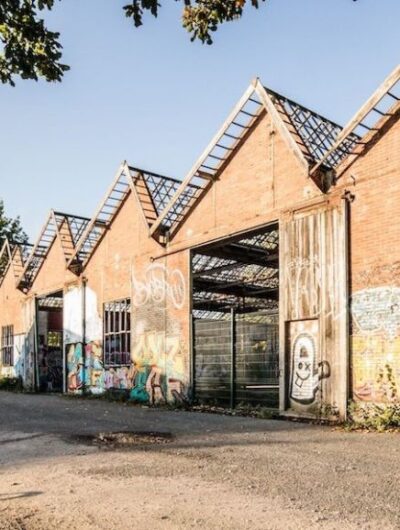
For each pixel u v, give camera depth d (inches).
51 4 275.4
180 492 243.3
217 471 285.6
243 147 636.7
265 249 783.7
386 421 454.9
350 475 271.6
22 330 1200.8
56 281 1047.0
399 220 479.5
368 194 507.5
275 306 1091.9
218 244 685.3
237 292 1026.7
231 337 652.1
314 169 540.7
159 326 757.3
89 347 926.4
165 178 847.1
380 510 210.4
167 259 752.3
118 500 232.4
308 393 542.0
